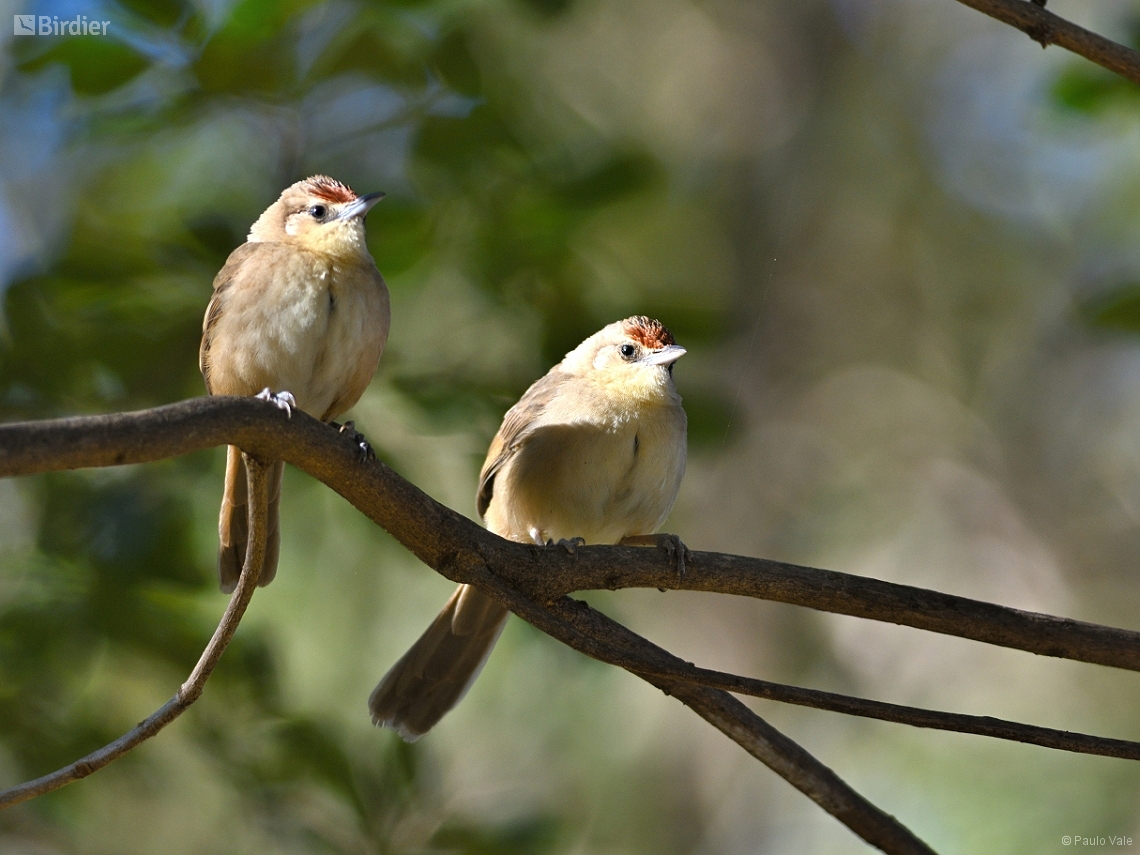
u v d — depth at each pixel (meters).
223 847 12.80
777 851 17.39
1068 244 21.36
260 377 9.03
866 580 7.48
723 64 21.17
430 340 12.35
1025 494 20.50
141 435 5.89
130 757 12.04
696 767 17.73
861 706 6.41
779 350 20.55
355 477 6.96
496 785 15.30
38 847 12.26
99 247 11.30
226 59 10.88
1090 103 12.13
